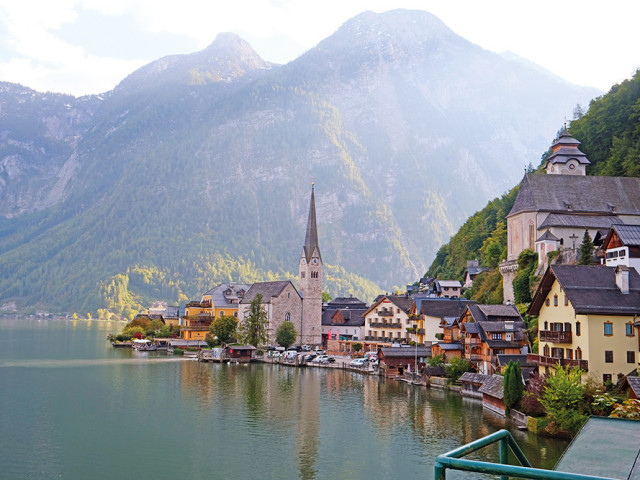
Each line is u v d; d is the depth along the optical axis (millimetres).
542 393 84875
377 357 159750
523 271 135625
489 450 74500
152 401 109250
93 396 112688
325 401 110625
